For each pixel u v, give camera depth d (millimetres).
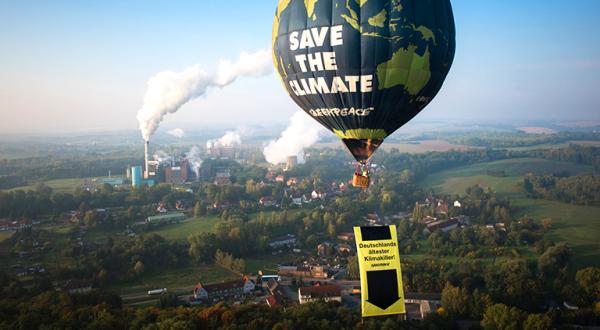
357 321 73688
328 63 38625
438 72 39719
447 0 39688
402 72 38375
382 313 47500
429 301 91688
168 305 95562
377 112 40375
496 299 89625
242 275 117562
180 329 67812
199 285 100312
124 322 73438
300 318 73000
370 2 37000
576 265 115812
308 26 38562
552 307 88625
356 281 110562
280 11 40688
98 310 76625
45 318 73375
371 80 38594
